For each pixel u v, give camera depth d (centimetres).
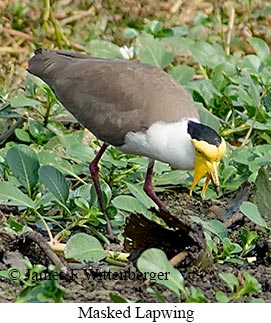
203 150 1202
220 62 1467
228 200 1312
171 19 1722
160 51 1476
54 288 952
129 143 1253
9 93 1513
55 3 1706
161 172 1326
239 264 1112
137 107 1237
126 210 1164
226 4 1748
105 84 1253
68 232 1134
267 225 1188
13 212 1221
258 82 1451
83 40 1675
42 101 1446
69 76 1279
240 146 1379
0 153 1305
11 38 1650
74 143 1315
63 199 1185
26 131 1406
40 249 1091
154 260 957
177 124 1227
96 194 1221
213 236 1178
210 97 1444
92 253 1070
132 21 1706
